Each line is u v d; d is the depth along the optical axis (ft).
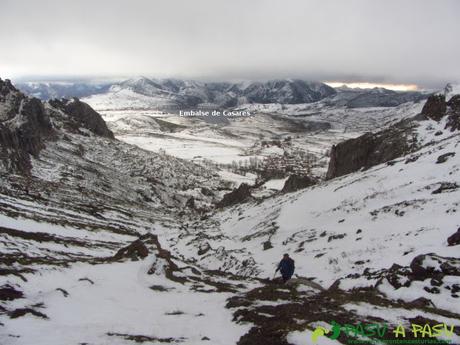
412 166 236.22
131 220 370.53
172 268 124.98
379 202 198.18
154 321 72.08
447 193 165.78
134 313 77.20
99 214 335.88
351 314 64.08
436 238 118.93
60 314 71.31
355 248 141.69
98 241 220.64
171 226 398.42
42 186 347.97
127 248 149.89
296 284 96.22
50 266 105.81
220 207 502.79
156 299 90.94
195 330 66.13
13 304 71.87
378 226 159.02
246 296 88.17
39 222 209.26
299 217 237.45
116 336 60.75
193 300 91.66
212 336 62.13
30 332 59.62
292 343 52.16
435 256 83.35
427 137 335.88
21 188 301.22
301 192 329.72
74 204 331.36
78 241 194.80
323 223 205.05
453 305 66.54
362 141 376.07
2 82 560.61
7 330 59.06
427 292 73.20
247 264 169.07
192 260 216.95
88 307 77.77
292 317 63.41
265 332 57.52
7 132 386.73
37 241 159.43
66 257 144.25
